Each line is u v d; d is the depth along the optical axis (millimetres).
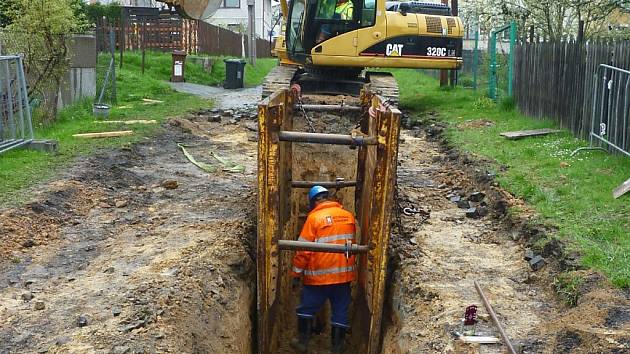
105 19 29656
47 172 10711
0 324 6156
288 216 8258
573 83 12805
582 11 18812
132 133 14359
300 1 15898
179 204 10047
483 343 5887
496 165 11023
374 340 7168
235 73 25938
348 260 7480
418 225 9117
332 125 10914
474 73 22141
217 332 6609
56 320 6230
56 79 15039
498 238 8547
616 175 9602
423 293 7016
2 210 8688
